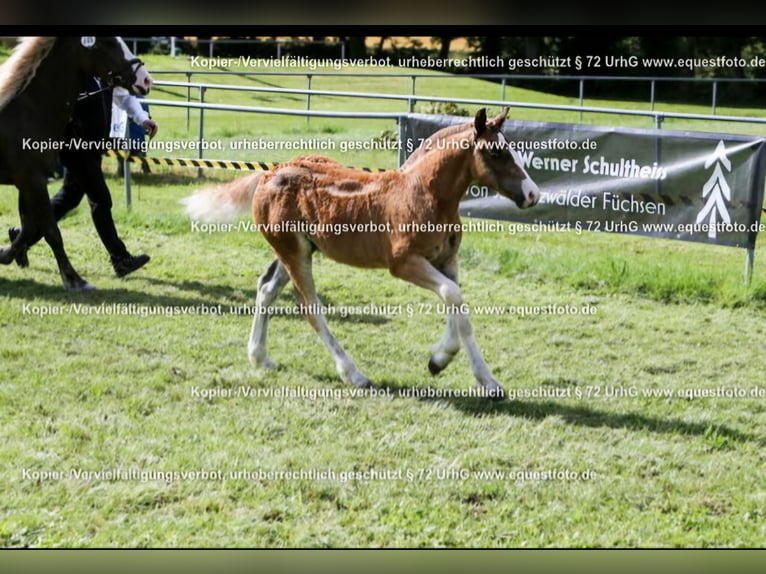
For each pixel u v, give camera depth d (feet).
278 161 40.81
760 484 17.20
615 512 16.14
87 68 26.99
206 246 33.30
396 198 20.36
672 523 15.80
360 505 16.22
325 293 28.50
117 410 19.86
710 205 29.35
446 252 20.89
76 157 28.17
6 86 26.40
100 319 25.43
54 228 27.40
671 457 18.20
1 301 26.43
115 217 35.53
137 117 28.55
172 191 39.78
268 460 17.71
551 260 31.32
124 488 16.51
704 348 24.82
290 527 15.43
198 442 18.45
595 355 24.14
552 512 16.07
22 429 18.70
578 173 31.24
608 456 18.19
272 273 22.30
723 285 29.12
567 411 20.40
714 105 59.57
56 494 16.26
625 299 28.94
